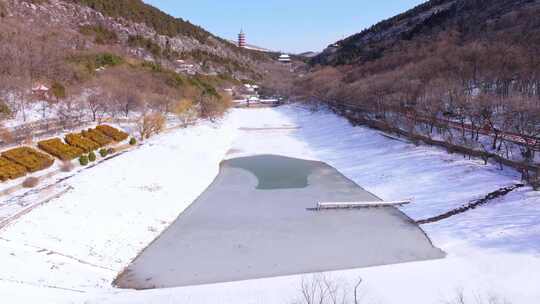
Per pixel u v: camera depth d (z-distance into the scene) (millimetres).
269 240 27938
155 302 18094
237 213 33344
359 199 37219
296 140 69625
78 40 101188
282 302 18156
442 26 122562
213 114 81750
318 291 19391
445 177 37469
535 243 23438
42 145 39125
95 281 21062
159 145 50344
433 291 19391
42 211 26219
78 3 130000
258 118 99625
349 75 112125
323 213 33406
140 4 169375
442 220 30312
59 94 58500
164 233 29031
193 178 42531
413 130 52375
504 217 27641
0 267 19172
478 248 24703
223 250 26281
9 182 31047
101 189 32469
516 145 39688
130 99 65000
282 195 38500
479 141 43625
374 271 22484
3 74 53875
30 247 22109
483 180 34312
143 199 33250
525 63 54406
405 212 33375
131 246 26125
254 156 57250
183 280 22172
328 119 82562
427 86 59406
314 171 48375
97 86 68062
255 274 22922
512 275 20719
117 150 45844
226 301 18359
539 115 38031
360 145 57531
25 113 51281
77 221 26531
